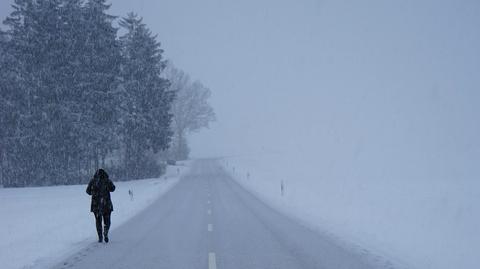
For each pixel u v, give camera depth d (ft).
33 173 166.20
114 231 54.75
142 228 56.80
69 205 91.30
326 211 71.05
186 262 36.45
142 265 35.81
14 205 95.35
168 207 82.07
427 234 49.73
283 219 62.59
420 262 35.50
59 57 165.68
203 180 160.45
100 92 167.12
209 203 87.20
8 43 163.12
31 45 162.40
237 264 35.37
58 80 166.91
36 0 167.22
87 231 54.85
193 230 53.93
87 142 164.66
